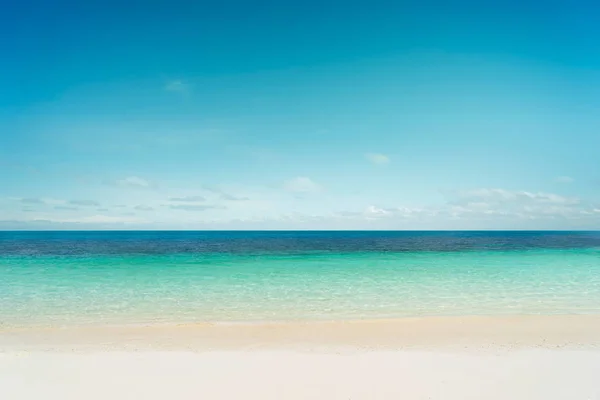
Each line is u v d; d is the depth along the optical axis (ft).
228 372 28.22
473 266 92.89
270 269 87.10
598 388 25.16
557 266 92.27
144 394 24.40
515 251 131.64
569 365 29.48
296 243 194.49
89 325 43.98
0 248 145.48
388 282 71.26
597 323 43.91
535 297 58.90
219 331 41.16
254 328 42.34
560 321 44.88
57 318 47.14
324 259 107.86
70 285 67.72
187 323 44.83
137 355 32.32
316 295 60.34
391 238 273.13
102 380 26.73
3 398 23.86
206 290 64.03
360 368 28.99
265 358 31.45
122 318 47.11
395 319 46.39
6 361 30.81
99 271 83.61
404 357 31.58
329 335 39.42
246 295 60.18
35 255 116.26
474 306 53.36
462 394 24.30
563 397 23.82
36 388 25.39
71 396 24.14
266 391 24.81
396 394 24.31
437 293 61.82
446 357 31.60
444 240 225.15
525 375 27.40
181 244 180.34
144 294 60.54
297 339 37.91
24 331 41.22
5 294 60.18
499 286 67.41
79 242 197.47
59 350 34.12
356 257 113.80
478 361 30.48
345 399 23.63
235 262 100.07
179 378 27.07
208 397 23.94
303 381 26.50
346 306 53.42
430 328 42.06
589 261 101.96
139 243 188.55
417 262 99.91
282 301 56.18
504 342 36.45
